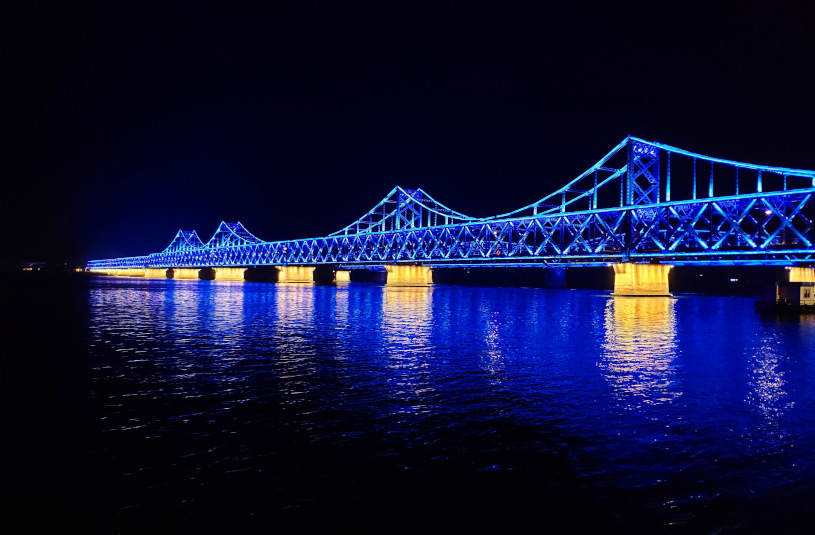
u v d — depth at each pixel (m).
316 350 24.55
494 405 14.47
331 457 10.48
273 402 14.72
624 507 8.41
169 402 14.68
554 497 8.74
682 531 7.68
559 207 94.50
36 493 8.85
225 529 7.75
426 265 127.75
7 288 93.31
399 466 10.03
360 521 7.98
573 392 16.11
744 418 13.25
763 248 62.94
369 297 79.94
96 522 7.93
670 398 15.34
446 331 33.25
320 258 150.12
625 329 34.84
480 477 9.52
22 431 12.02
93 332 30.75
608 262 85.12
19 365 20.08
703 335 31.42
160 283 153.88
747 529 7.73
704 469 9.88
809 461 10.29
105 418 13.08
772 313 47.34
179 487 9.10
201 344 26.22
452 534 7.63
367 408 14.12
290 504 8.52
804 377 18.56
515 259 95.12
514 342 27.97
